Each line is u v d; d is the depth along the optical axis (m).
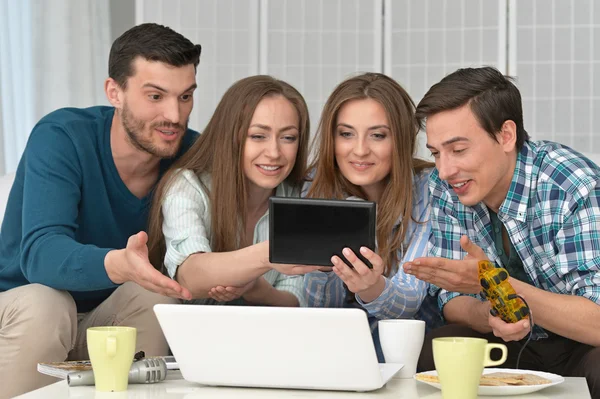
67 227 2.29
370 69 4.46
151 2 4.52
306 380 1.58
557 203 2.13
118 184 2.47
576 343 2.22
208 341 1.59
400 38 4.43
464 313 2.23
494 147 2.11
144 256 1.94
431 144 2.13
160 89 2.39
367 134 2.38
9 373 2.10
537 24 4.33
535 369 2.24
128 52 2.40
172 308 1.59
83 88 5.08
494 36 4.34
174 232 2.34
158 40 2.38
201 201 2.42
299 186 2.55
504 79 2.14
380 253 2.42
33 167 2.34
